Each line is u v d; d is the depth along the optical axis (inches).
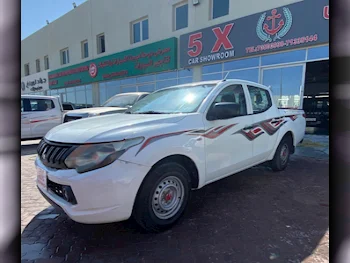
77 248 90.5
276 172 180.9
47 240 95.8
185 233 99.2
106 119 115.3
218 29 396.8
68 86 737.6
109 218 84.0
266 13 346.3
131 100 297.1
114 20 581.0
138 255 86.0
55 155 90.4
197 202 129.4
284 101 355.3
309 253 85.4
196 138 107.7
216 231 100.5
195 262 81.8
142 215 92.8
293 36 326.6
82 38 678.5
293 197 135.3
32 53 914.1
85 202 81.6
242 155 135.3
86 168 82.5
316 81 392.8
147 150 90.7
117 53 568.4
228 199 133.0
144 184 91.7
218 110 115.9
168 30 472.7
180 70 463.2
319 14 305.0
